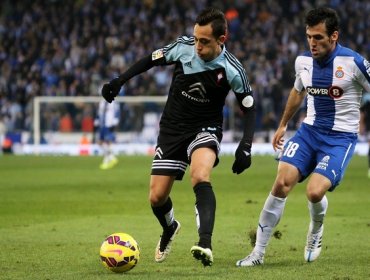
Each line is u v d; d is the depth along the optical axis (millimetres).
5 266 25547
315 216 25469
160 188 24672
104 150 74375
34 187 54812
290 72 101812
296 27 110938
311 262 25969
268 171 68438
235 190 52094
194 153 23922
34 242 30859
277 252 28219
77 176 64188
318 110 25766
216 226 35375
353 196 47781
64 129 99312
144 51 111312
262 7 115500
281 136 27266
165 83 106188
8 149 100938
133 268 24844
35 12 120062
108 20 117438
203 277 23156
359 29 109938
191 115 24469
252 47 109062
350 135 25609
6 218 38594
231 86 24297
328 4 114375
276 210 25250
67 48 114812
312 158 25734
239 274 23688
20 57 113938
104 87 25250
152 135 98188
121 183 57656
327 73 25375
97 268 25031
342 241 30688
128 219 38000
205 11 23594
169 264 25812
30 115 103000
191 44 24469
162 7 118188
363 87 25562
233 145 97188
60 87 108312
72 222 37000
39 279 23203
